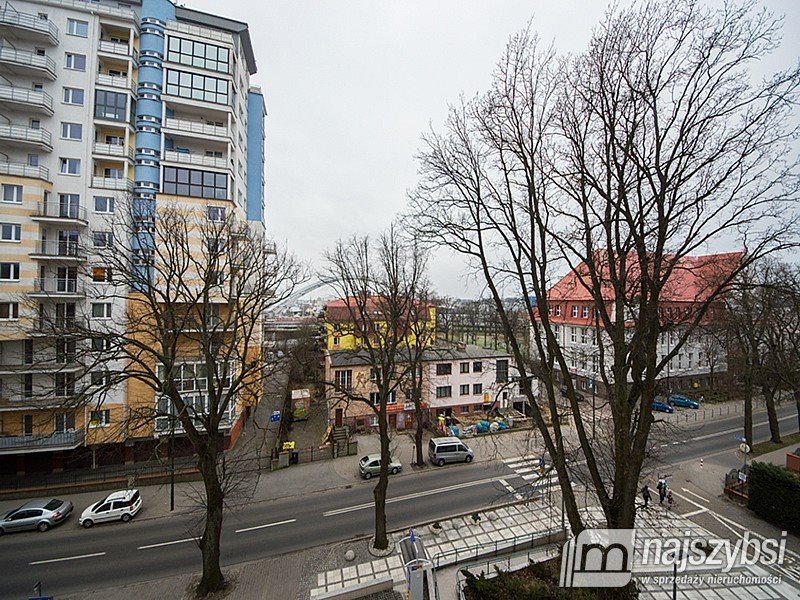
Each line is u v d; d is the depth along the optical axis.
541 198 9.02
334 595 10.98
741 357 25.91
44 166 23.19
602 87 7.73
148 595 12.13
